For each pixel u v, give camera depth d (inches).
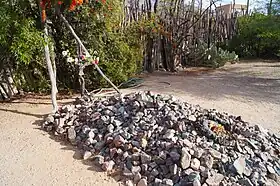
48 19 197.2
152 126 128.8
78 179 107.3
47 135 142.8
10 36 165.8
